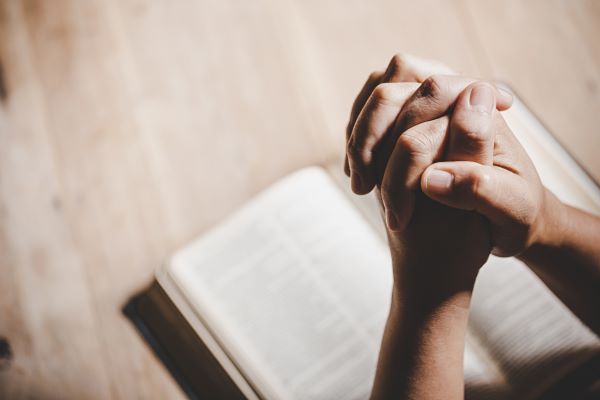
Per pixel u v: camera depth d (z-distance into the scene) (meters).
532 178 0.65
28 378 0.83
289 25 0.91
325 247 0.79
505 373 0.76
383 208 0.69
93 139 0.89
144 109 0.89
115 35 0.91
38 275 0.85
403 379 0.66
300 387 0.77
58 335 0.84
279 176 0.87
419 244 0.65
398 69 0.68
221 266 0.79
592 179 0.80
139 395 0.82
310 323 0.78
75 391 0.83
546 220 0.67
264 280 0.79
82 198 0.87
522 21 0.90
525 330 0.77
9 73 0.90
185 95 0.89
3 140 0.89
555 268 0.70
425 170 0.63
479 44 0.90
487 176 0.61
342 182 0.83
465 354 0.76
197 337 0.81
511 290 0.78
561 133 0.87
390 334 0.68
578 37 0.90
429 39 0.90
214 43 0.91
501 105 0.67
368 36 0.90
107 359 0.83
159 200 0.87
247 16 0.91
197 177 0.87
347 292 0.79
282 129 0.88
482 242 0.66
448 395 0.66
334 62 0.90
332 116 0.89
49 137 0.89
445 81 0.64
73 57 0.91
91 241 0.86
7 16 0.91
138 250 0.86
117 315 0.84
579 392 0.76
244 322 0.78
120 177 0.88
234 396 0.80
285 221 0.80
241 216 0.80
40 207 0.87
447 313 0.66
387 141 0.66
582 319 0.74
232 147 0.88
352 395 0.77
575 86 0.88
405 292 0.66
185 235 0.86
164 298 0.82
